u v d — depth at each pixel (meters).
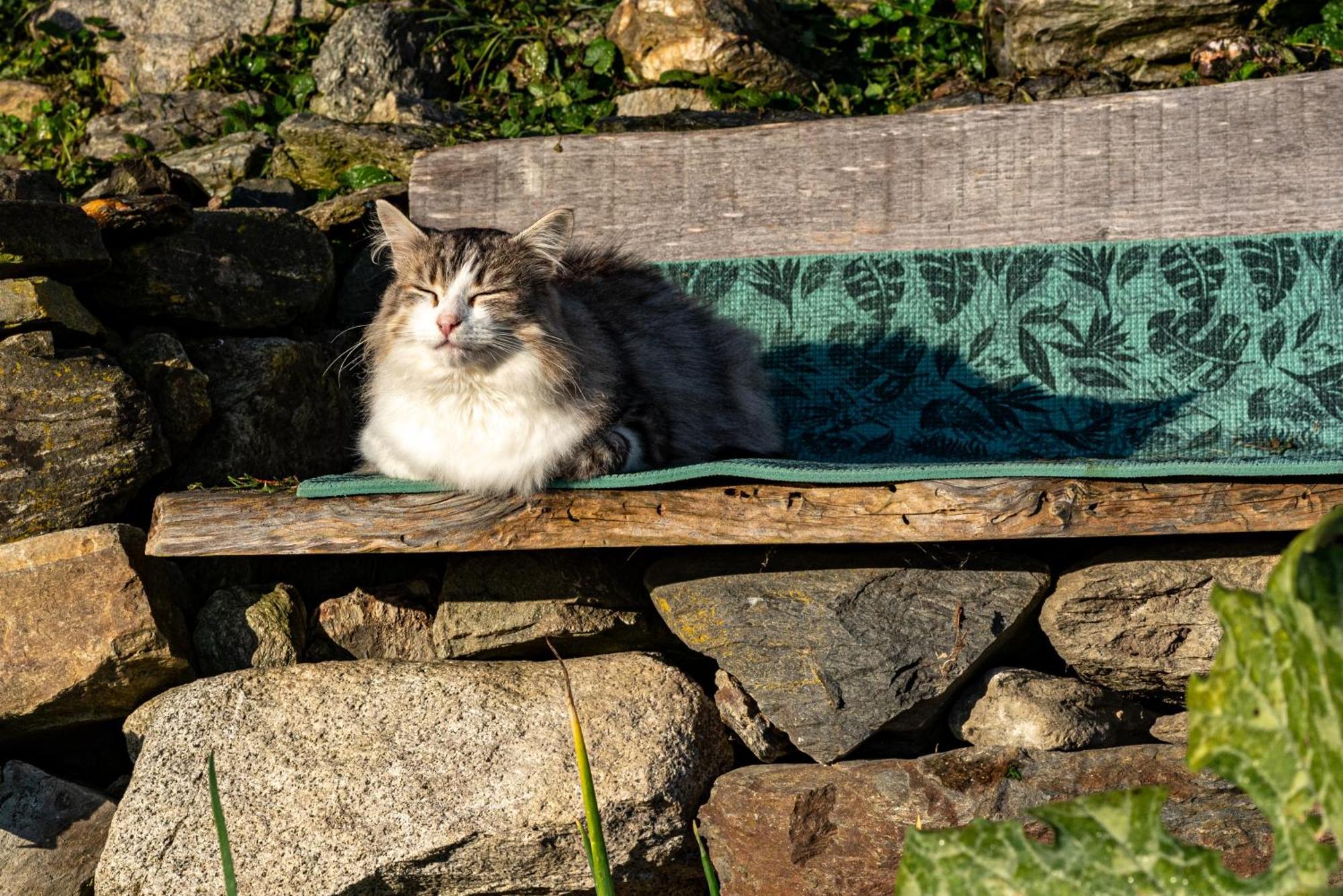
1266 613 0.77
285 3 6.87
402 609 4.07
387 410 3.59
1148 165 4.75
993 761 3.36
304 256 4.93
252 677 3.75
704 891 3.63
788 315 4.84
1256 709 0.78
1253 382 4.41
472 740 3.53
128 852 3.49
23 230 4.13
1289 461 3.10
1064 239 4.76
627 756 3.47
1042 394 4.55
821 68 6.49
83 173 6.34
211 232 4.73
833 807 3.41
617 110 6.35
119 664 3.76
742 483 3.39
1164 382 4.48
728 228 5.03
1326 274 4.45
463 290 3.46
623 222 5.10
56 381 4.03
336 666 3.77
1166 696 3.65
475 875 3.44
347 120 6.45
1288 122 4.66
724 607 3.64
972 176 4.89
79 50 6.96
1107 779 3.31
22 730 3.85
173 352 4.36
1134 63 5.92
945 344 4.69
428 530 3.46
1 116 6.76
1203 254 4.57
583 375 3.51
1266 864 3.15
